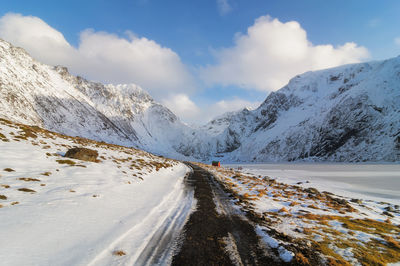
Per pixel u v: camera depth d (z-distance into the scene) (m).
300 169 77.19
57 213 7.36
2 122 21.64
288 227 9.06
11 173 10.56
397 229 10.03
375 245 7.59
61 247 5.49
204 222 9.11
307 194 20.06
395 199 23.22
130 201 10.83
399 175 49.72
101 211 8.57
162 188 16.33
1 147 14.16
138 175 18.69
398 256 6.74
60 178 11.64
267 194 17.86
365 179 43.06
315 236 8.13
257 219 9.92
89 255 5.39
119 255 5.71
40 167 12.66
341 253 6.73
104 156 22.83
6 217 6.28
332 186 33.41
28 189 8.84
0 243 4.98
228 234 7.88
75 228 6.67
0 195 7.65
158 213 9.95
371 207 17.25
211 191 17.48
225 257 6.07
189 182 22.61
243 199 14.58
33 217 6.67
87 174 13.74
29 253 4.93
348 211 13.94
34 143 17.94
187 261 5.72
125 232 7.14
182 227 8.38
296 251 6.60
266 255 6.32
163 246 6.57
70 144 24.44
